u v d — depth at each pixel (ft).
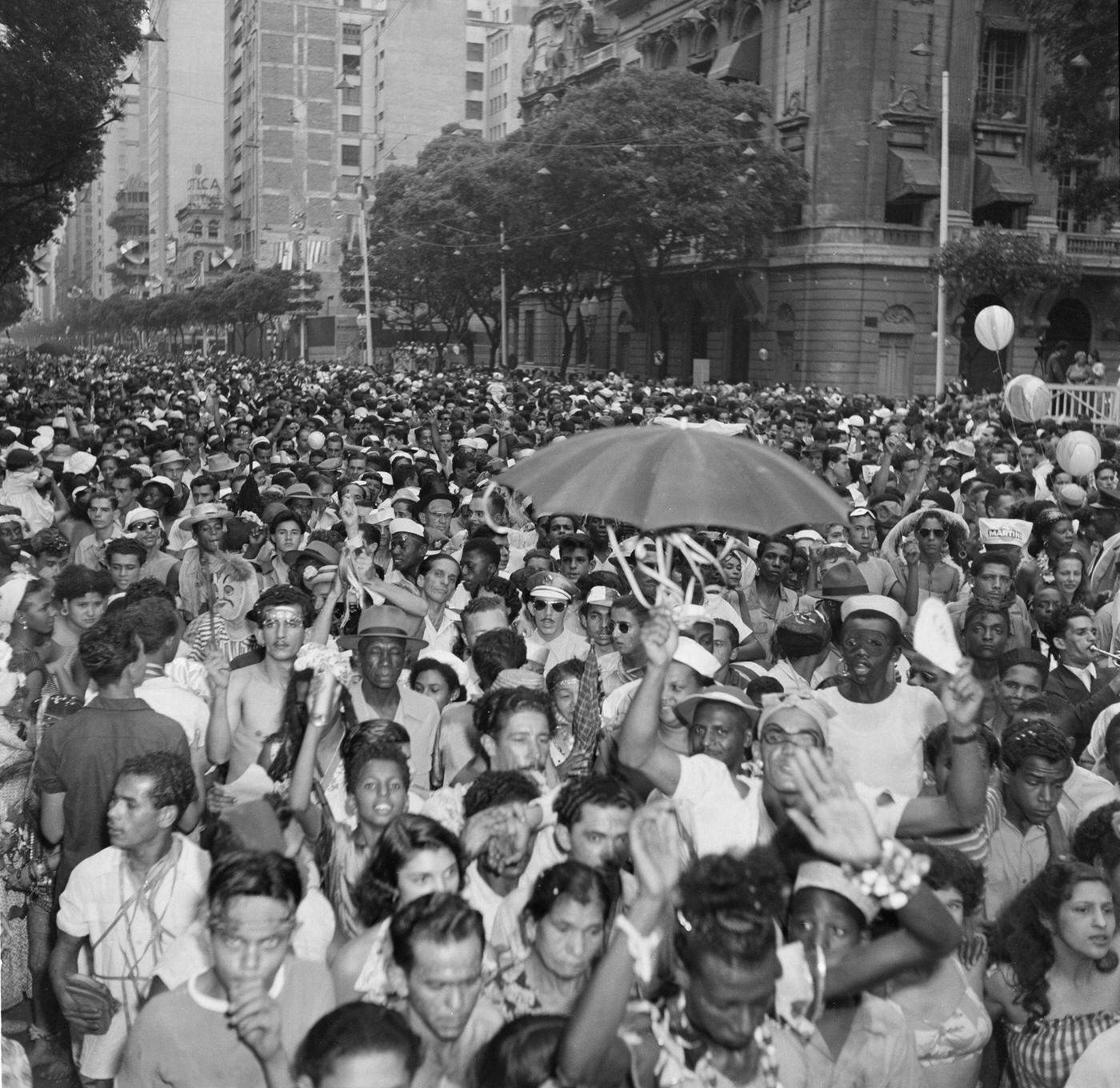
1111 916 15.28
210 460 53.62
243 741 22.25
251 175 448.24
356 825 17.16
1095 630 29.27
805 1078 12.42
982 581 29.50
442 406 102.37
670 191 174.19
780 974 11.38
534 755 18.03
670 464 14.10
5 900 19.45
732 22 204.33
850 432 83.76
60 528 42.04
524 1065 11.97
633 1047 12.54
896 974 12.18
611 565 34.50
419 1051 11.63
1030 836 18.92
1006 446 69.51
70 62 102.01
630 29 237.04
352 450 59.77
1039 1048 15.61
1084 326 196.24
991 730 21.68
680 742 19.06
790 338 189.47
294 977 13.48
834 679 21.81
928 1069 14.74
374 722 17.52
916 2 181.27
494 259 211.82
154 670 21.56
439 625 29.60
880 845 11.95
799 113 185.06
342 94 441.68
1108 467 50.19
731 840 15.72
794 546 32.71
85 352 456.04
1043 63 187.01
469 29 429.79
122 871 16.52
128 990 16.34
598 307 249.14
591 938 13.08
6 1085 13.14
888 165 182.29
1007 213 189.37
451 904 12.00
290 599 22.27
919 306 185.06
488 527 38.50
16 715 20.80
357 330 384.27
